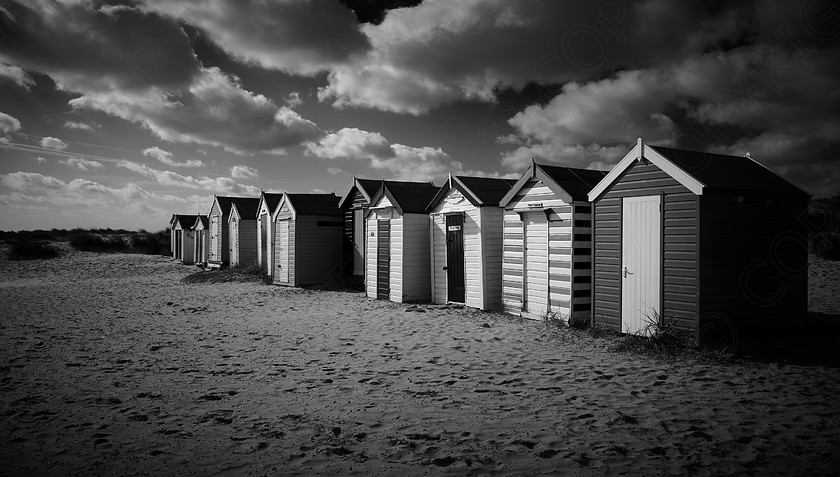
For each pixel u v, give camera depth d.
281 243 22.62
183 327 12.20
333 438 5.21
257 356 9.08
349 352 9.36
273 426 5.57
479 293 13.97
